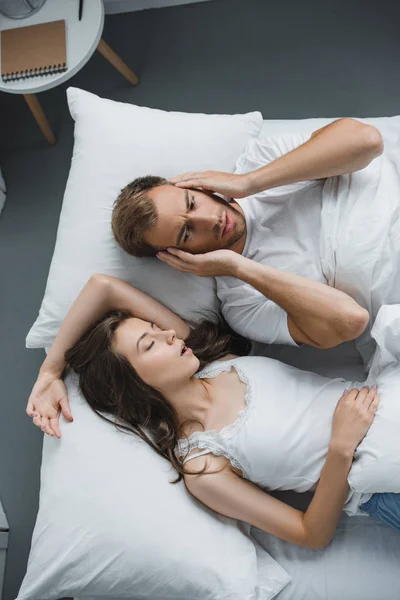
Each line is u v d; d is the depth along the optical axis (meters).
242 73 2.37
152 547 1.46
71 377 1.67
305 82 2.31
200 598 1.47
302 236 1.63
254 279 1.56
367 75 2.27
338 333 1.50
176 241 1.57
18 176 2.41
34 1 2.03
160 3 2.46
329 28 2.34
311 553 1.55
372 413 1.45
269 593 1.50
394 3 2.31
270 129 1.93
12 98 2.50
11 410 2.16
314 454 1.51
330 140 1.56
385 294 1.56
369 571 1.51
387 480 1.40
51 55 1.98
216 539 1.50
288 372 1.59
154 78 2.42
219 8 2.44
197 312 1.72
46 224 2.34
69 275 1.72
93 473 1.52
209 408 1.56
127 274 1.70
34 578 1.50
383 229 1.52
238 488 1.50
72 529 1.49
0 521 1.99
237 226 1.62
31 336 1.76
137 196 1.57
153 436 1.58
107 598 1.54
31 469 2.09
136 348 1.53
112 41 2.48
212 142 1.78
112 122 1.77
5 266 2.33
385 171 1.59
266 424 1.50
